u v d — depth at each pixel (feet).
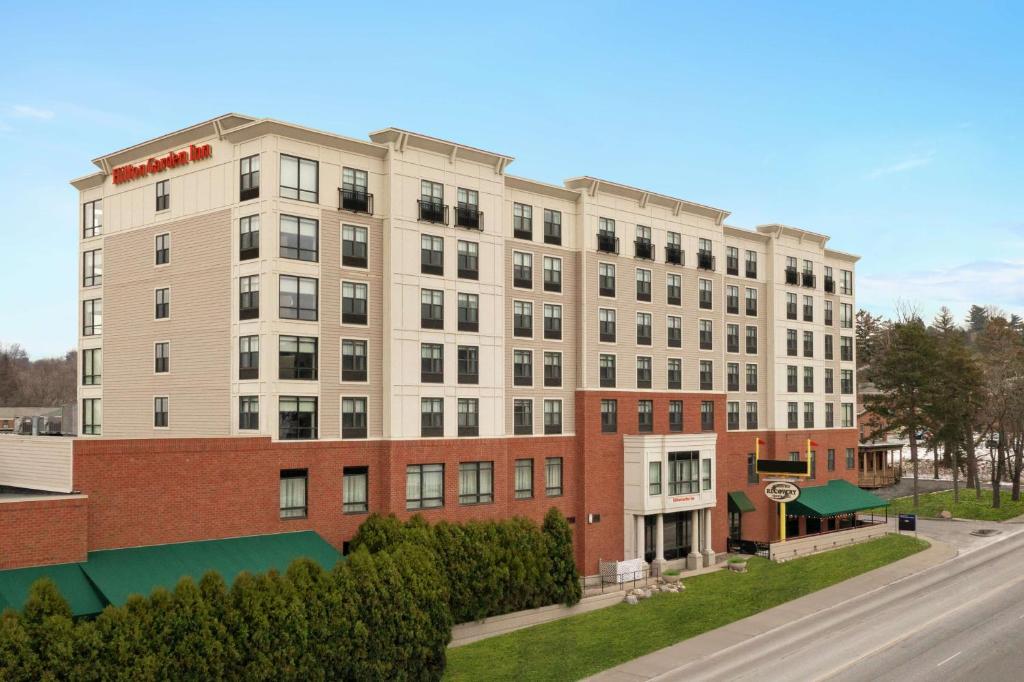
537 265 180.34
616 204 195.72
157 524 120.88
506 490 167.63
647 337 200.95
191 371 150.41
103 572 108.58
